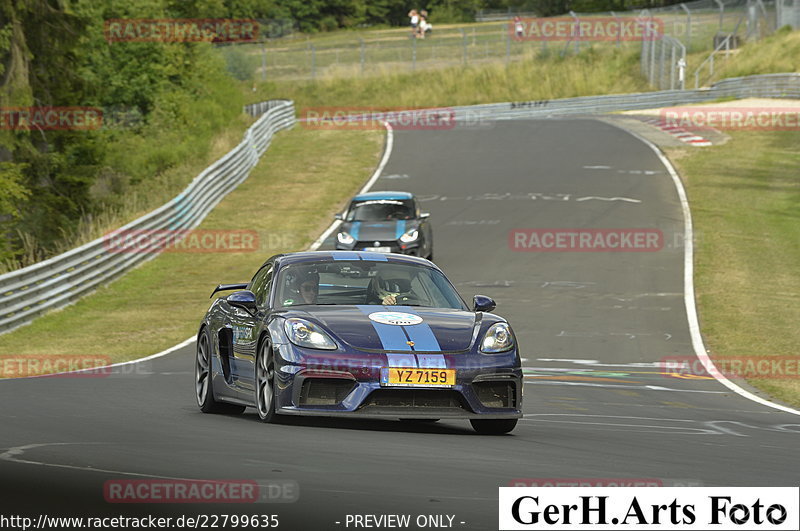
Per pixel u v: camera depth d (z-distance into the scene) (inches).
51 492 762.2
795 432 1440.7
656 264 3986.2
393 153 7027.6
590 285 3629.4
